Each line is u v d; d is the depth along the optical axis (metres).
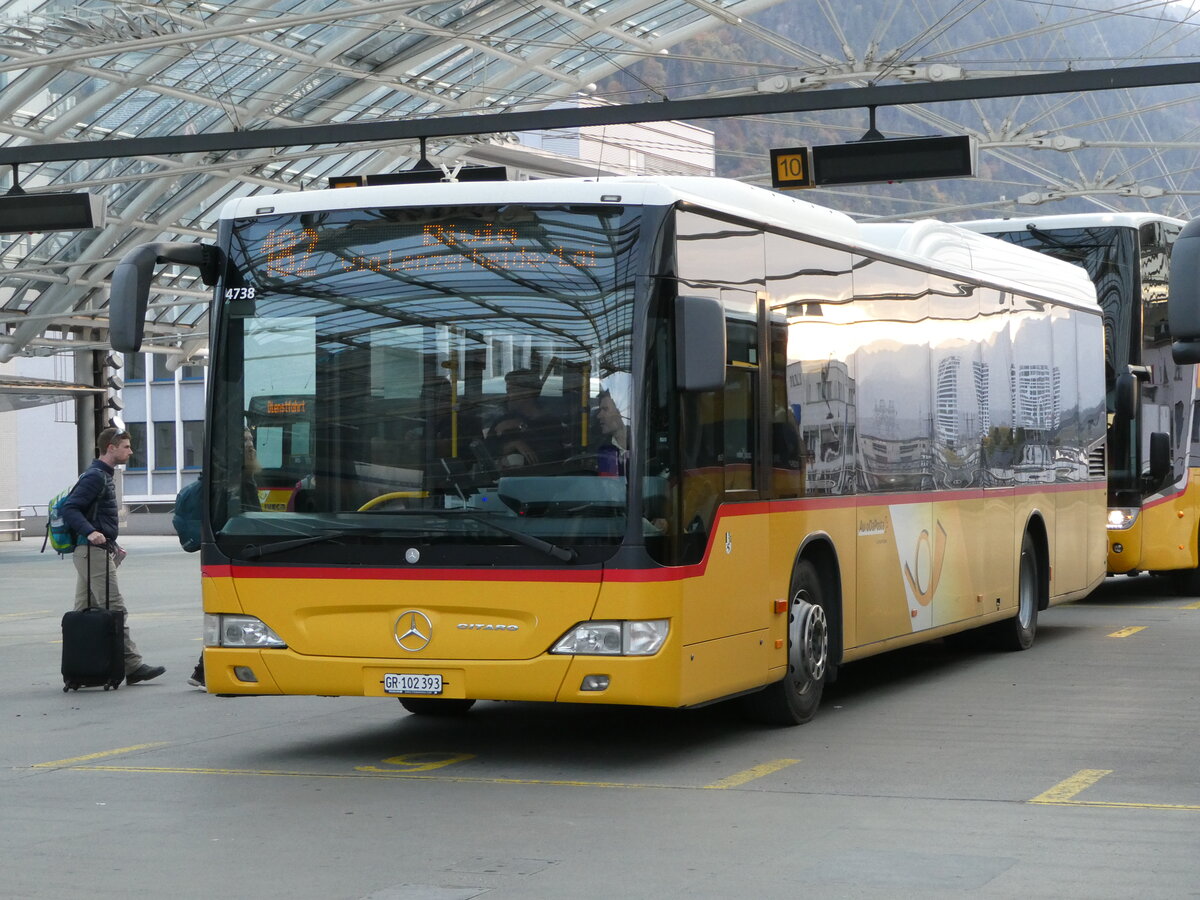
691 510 9.23
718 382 8.85
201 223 45.47
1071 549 16.81
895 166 17.94
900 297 12.64
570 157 46.31
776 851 7.20
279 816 8.14
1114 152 45.53
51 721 11.84
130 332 9.31
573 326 9.15
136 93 36.34
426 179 11.22
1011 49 61.97
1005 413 14.94
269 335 9.65
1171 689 12.59
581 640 8.95
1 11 30.94
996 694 12.47
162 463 75.88
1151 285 20.16
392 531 9.27
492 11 35.28
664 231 9.17
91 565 13.82
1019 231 20.28
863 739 10.36
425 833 7.68
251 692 9.58
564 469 9.05
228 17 32.50
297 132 17.97
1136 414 19.77
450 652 9.16
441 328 9.34
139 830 7.86
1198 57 33.50
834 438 11.29
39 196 19.64
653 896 6.42
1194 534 20.98
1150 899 6.33
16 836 7.75
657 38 37.84
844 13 61.44
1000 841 7.36
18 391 45.97
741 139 55.00
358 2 33.28
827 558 11.26
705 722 11.16
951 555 13.48
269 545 9.48
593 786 8.86
